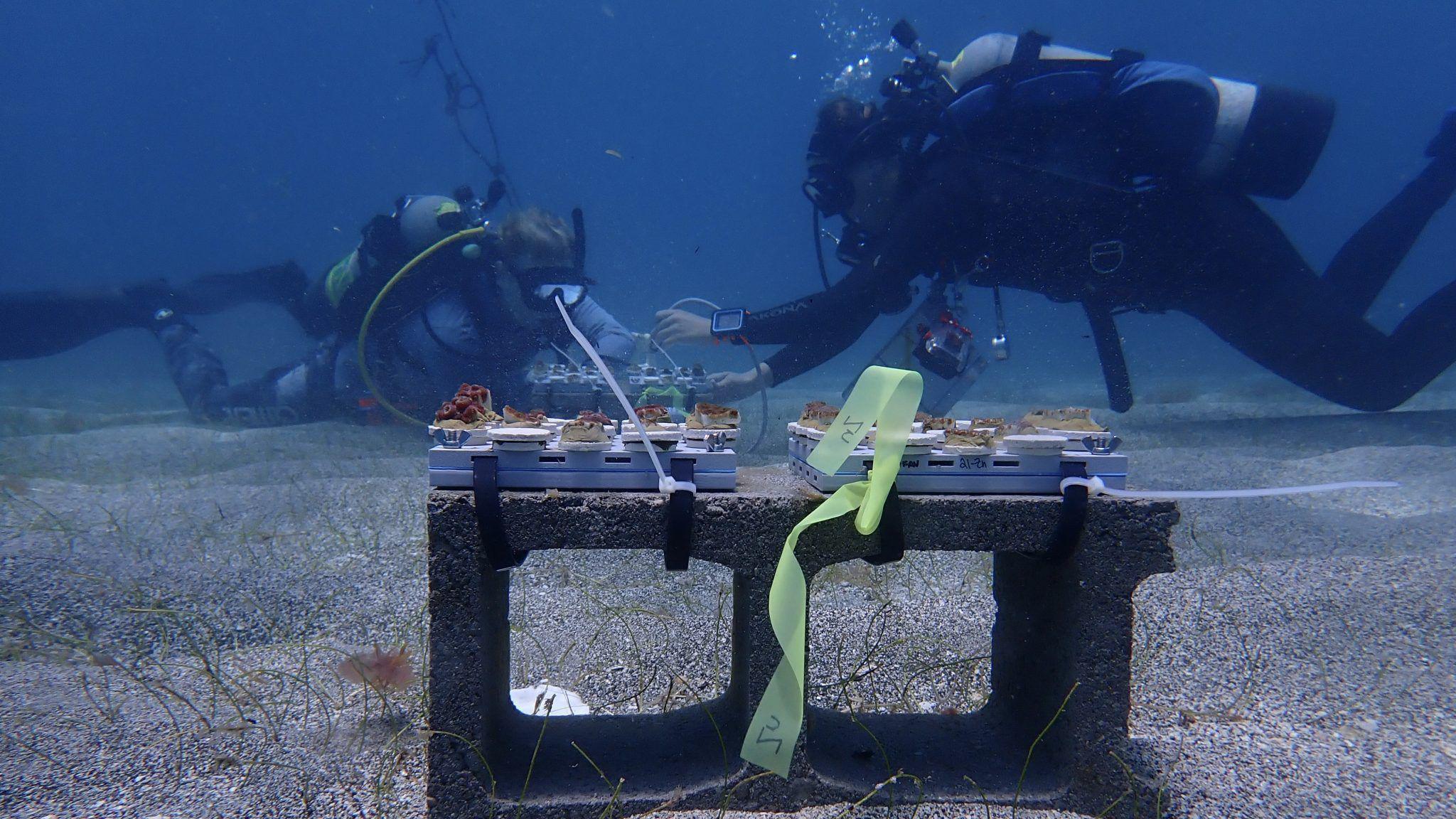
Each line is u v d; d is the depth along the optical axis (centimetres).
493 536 97
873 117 463
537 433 99
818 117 475
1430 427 516
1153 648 172
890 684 153
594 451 101
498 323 530
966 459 105
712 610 197
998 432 112
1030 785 110
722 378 464
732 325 438
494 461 99
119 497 343
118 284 653
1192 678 159
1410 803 114
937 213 441
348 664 135
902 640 171
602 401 405
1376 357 518
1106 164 454
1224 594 202
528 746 118
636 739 121
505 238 515
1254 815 109
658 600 205
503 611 122
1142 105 446
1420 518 287
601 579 224
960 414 691
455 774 100
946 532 103
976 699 147
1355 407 541
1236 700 149
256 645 180
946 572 227
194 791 112
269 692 148
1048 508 104
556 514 98
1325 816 109
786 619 95
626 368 490
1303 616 188
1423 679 158
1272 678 159
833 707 142
